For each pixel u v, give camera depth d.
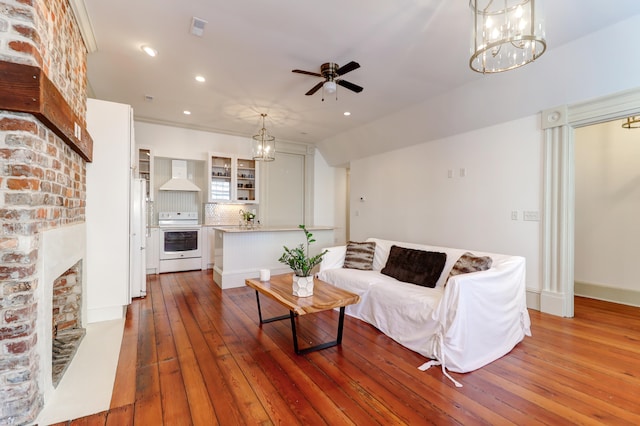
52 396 1.84
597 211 4.14
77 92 2.56
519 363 2.34
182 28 2.72
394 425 1.63
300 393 1.92
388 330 2.84
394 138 5.53
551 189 3.48
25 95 1.50
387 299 2.89
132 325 3.02
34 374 1.65
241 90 4.11
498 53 2.24
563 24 2.61
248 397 1.87
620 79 2.86
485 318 2.37
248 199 6.76
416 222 5.29
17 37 1.51
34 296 1.64
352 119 5.39
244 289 4.43
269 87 4.00
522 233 3.76
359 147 6.42
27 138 1.56
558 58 3.06
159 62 3.34
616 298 3.94
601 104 3.06
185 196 6.28
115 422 1.64
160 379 2.06
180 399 1.84
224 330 2.92
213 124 5.83
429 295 2.67
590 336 2.84
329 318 3.32
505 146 3.94
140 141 5.61
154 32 2.78
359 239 6.65
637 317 3.36
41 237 1.69
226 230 4.55
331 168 7.91
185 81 3.84
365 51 3.07
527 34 1.72
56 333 2.63
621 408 1.79
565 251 3.36
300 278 2.62
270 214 7.04
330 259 3.94
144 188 4.07
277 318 3.21
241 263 4.63
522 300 2.77
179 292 4.25
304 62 3.31
